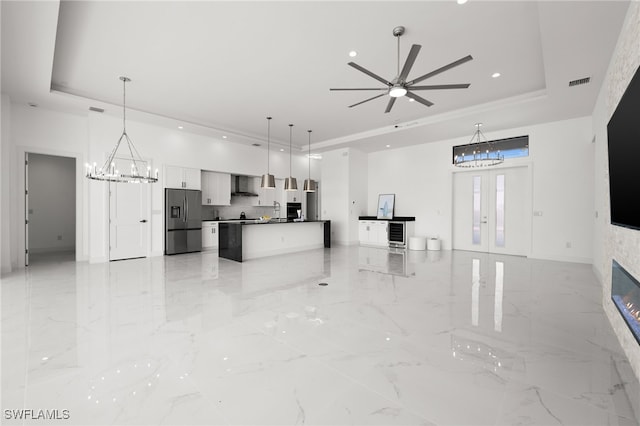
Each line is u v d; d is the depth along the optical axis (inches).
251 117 251.3
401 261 244.5
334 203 364.5
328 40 139.3
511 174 273.7
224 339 99.1
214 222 316.8
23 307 129.7
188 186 291.1
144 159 261.6
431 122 249.0
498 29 129.4
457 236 308.5
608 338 99.7
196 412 63.8
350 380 75.9
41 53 141.6
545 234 246.7
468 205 300.4
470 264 230.1
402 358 86.9
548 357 87.4
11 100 201.5
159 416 62.5
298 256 272.5
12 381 74.7
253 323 112.8
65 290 157.2
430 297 145.3
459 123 247.4
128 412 63.7
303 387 72.9
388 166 357.1
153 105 222.7
